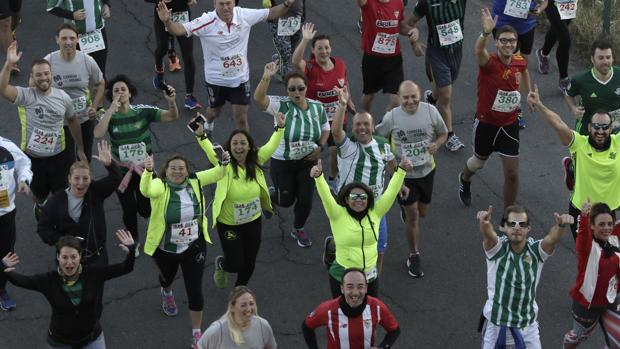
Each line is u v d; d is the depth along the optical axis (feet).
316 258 124.98
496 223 132.16
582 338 106.93
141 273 121.19
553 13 154.71
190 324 113.70
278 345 110.83
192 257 106.11
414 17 140.77
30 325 112.47
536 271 98.94
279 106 119.34
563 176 141.28
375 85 145.38
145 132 119.75
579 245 101.86
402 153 117.91
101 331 99.14
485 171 142.20
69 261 92.32
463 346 111.75
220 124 149.18
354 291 89.61
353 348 92.27
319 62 127.44
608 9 169.48
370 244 102.78
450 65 142.72
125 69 160.76
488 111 126.11
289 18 151.02
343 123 118.83
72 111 121.49
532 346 99.86
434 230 130.41
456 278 122.11
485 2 186.09
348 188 101.60
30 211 130.82
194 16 173.99
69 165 123.75
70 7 139.33
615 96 125.29
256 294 118.32
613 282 102.58
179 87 157.48
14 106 150.61
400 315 115.96
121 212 131.23
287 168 120.88
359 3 140.15
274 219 131.44
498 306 99.35
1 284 112.98
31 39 166.50
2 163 110.01
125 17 175.32
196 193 105.19
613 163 115.85
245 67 136.36
